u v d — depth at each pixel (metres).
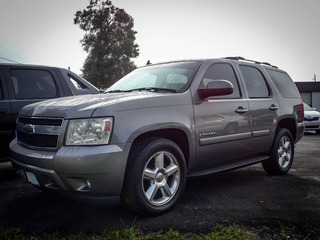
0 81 4.22
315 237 2.39
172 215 2.84
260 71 4.52
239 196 3.46
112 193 2.54
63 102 2.89
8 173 4.61
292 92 5.13
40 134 2.70
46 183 2.67
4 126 4.12
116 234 2.35
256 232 2.47
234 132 3.62
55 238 2.35
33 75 4.58
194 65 3.59
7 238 2.35
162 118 2.83
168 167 2.95
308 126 11.89
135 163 2.63
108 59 37.44
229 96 3.71
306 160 5.88
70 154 2.42
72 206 3.06
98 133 2.47
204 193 3.58
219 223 2.65
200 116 3.21
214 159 3.49
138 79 3.92
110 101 2.70
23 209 2.99
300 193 3.59
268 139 4.24
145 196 2.70
